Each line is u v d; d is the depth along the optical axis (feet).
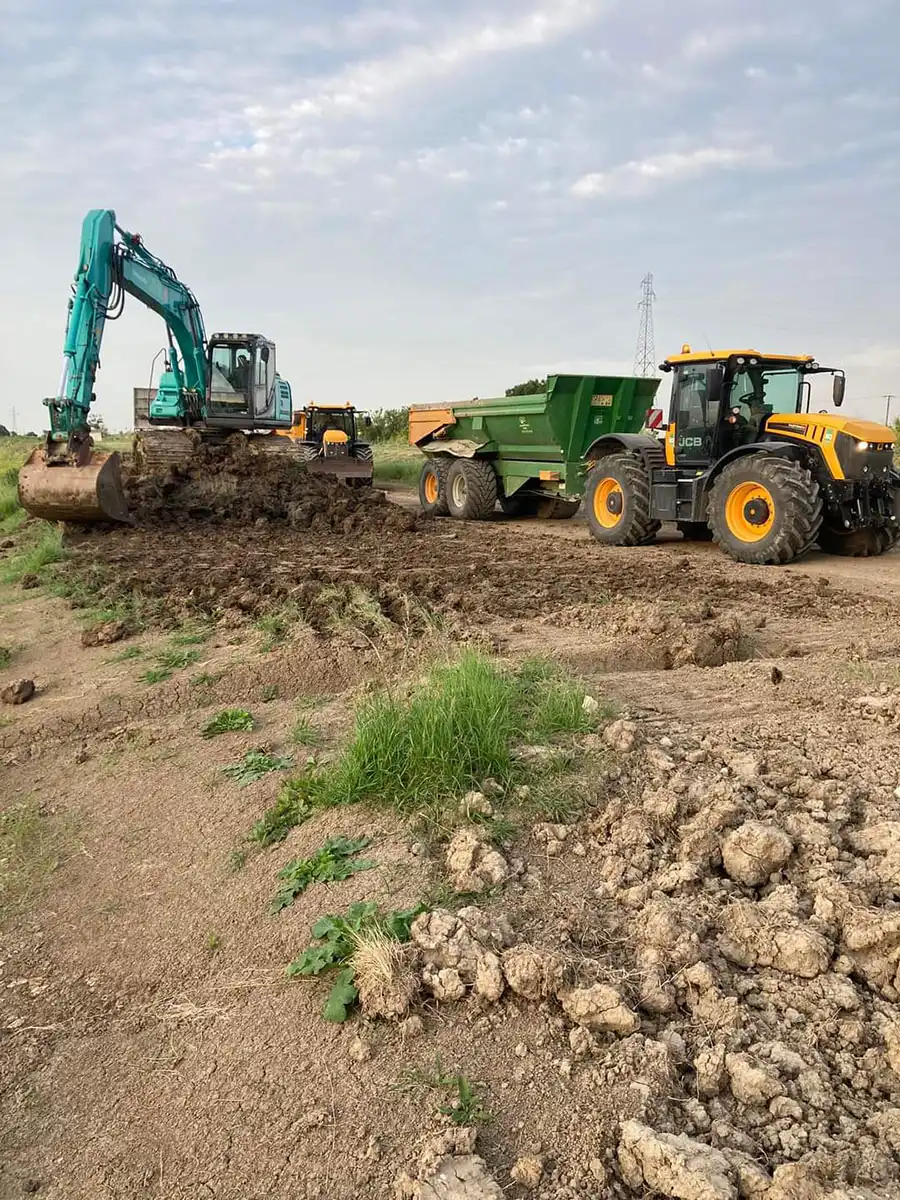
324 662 18.92
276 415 57.26
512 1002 8.35
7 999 9.78
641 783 12.23
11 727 17.47
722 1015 7.92
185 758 15.24
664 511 38.09
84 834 13.16
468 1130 6.97
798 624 22.50
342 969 9.07
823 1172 6.39
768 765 12.48
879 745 13.08
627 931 9.27
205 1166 7.21
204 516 45.55
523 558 34.76
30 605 27.17
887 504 34.32
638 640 19.72
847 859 9.98
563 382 45.09
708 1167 6.33
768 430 35.78
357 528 42.96
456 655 17.46
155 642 21.99
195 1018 8.98
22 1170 7.50
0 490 61.26
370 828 11.71
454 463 54.65
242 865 11.63
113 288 45.14
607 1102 7.15
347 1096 7.57
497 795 12.09
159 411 59.36
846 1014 7.90
